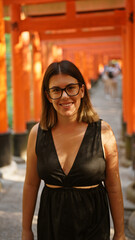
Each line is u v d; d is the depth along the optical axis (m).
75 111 1.63
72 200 1.62
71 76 1.60
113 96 21.88
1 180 6.09
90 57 29.25
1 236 3.64
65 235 1.64
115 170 1.69
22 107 8.05
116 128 12.16
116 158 1.68
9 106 15.09
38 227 1.75
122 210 1.74
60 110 1.62
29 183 1.80
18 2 7.26
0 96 6.26
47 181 1.67
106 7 8.83
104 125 1.70
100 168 1.62
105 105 18.86
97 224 1.66
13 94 8.01
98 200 1.67
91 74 29.58
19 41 7.75
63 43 15.99
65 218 1.62
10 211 4.48
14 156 8.16
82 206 1.63
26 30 7.92
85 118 1.68
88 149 1.62
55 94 1.62
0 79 6.14
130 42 7.02
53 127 1.71
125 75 9.87
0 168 6.48
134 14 6.05
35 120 10.20
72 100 1.62
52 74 1.61
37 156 1.69
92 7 8.93
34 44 10.30
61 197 1.64
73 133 1.66
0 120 6.43
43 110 1.73
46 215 1.69
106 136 1.66
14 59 7.77
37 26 8.49
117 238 1.74
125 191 5.29
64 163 1.63
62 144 1.65
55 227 1.64
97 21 8.48
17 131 8.11
